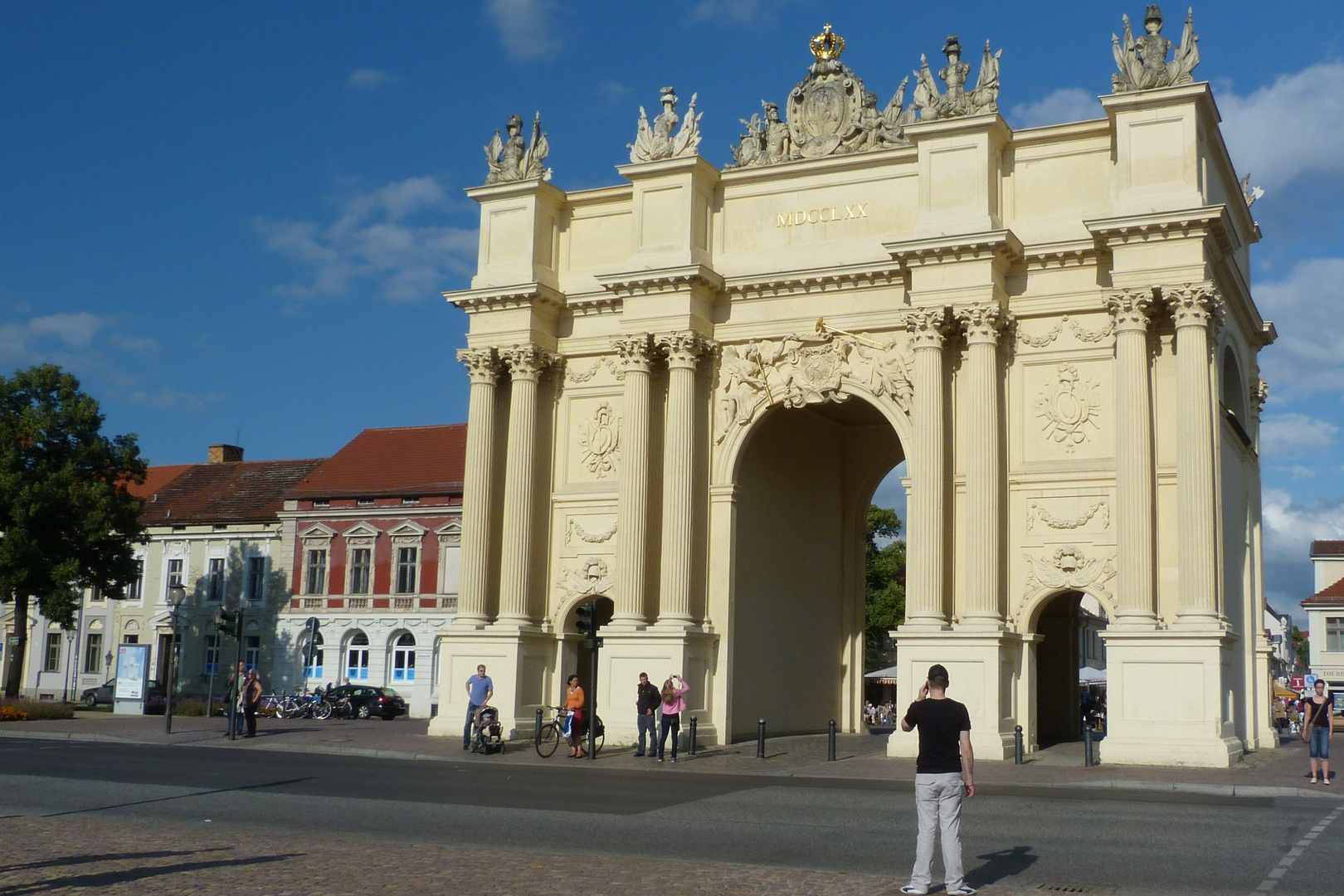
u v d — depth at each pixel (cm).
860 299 4781
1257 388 5597
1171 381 4244
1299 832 2292
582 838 2170
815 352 4828
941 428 4434
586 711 4362
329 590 8112
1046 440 4412
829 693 5709
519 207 5288
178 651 8694
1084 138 4503
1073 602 5356
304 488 8356
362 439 8681
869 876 1795
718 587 4878
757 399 4906
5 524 7456
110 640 9094
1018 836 2227
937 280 4472
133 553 8169
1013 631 4300
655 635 4706
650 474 4975
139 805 2586
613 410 5178
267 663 8250
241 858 1877
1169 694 3956
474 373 5244
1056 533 4344
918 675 4259
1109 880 1784
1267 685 5197
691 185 4962
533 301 5175
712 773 3681
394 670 7900
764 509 5238
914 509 4422
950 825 1644
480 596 5106
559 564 5166
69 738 4941
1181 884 1759
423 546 7888
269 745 4584
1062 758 4119
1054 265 4456
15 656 7431
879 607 9975
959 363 4528
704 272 4859
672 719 4159
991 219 4419
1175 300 4147
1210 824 2414
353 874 1739
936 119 4591
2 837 2066
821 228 4906
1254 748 4809
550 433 5278
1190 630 3953
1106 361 4369
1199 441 4078
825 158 4906
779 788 3148
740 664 4994
